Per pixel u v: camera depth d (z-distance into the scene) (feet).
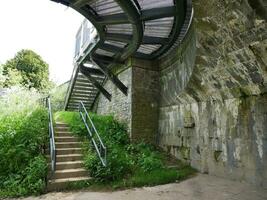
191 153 20.43
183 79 20.44
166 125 24.40
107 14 17.19
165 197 12.80
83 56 27.09
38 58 54.75
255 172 14.25
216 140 17.65
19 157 15.62
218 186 14.65
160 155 22.62
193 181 16.26
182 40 20.40
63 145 19.02
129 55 24.21
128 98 25.53
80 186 14.64
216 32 12.85
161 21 17.75
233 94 15.98
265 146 13.64
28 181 13.76
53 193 13.55
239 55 13.06
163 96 25.35
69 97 35.58
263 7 9.55
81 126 22.27
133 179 15.96
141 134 24.64
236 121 15.85
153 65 26.71
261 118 13.97
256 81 13.57
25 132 17.83
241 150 15.37
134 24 16.57
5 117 20.24
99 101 35.14
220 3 10.92
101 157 16.75
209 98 18.43
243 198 12.13
